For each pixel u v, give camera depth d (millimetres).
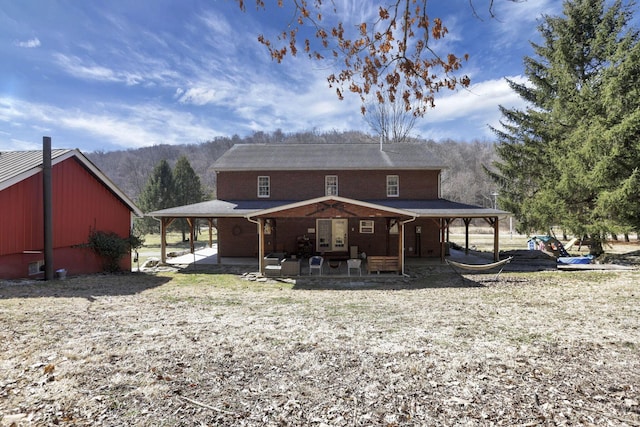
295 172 19766
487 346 5473
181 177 39469
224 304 8875
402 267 14289
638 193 15078
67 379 4109
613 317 7332
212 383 4125
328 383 4164
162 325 6523
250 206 18125
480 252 21484
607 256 18500
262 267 14328
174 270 15727
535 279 13062
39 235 11883
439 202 18688
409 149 21906
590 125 16875
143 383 4062
